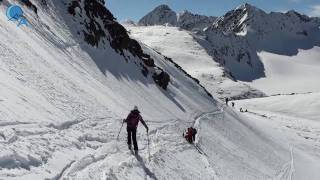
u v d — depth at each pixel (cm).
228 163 3494
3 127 1323
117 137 1984
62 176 1226
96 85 3123
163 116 3800
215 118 5753
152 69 5234
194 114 5159
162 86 5197
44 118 1673
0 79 1741
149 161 1947
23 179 1050
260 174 3900
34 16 3475
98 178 1352
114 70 4125
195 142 3397
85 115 2172
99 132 1986
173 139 2977
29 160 1180
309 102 18062
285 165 5203
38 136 1431
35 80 2125
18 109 1556
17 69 2058
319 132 10850
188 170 2331
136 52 5200
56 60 2909
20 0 3438
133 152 1938
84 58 3700
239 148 4606
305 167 5644
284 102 18500
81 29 4234
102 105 2642
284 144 7181
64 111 1983
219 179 2605
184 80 7456
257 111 16125
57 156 1352
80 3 4569
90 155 1545
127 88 3859
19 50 2380
